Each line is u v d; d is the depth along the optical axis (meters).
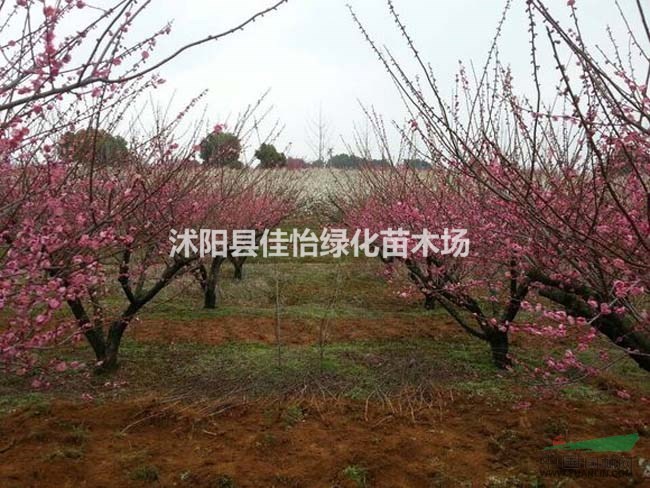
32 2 2.26
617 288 2.62
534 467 3.63
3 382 5.08
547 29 2.22
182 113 5.05
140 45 2.66
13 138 2.51
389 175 7.57
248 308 8.42
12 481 3.41
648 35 2.06
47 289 2.78
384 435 4.15
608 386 5.16
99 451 3.84
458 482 3.47
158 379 5.39
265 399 4.82
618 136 2.45
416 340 6.86
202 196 6.69
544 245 3.41
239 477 3.53
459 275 5.59
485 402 4.80
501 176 3.47
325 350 6.29
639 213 3.10
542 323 6.56
